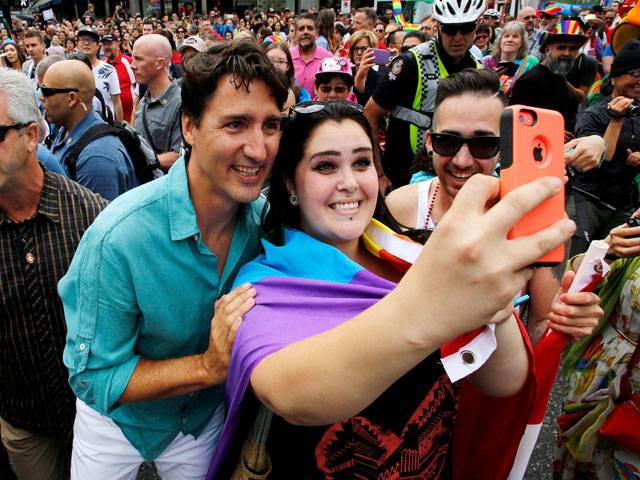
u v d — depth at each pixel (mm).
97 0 28422
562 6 7676
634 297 1566
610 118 3336
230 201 1220
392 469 1141
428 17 7668
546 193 605
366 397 737
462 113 1573
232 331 1048
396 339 681
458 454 1304
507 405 1204
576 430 1726
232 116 1087
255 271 1191
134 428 1452
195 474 1571
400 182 3277
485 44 7316
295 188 1221
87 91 2814
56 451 1975
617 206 3338
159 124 3818
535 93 2477
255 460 1149
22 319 1681
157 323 1269
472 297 631
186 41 6254
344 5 13828
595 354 1690
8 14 24094
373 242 1286
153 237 1206
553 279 1526
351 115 1155
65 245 1688
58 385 1772
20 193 1607
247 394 1104
